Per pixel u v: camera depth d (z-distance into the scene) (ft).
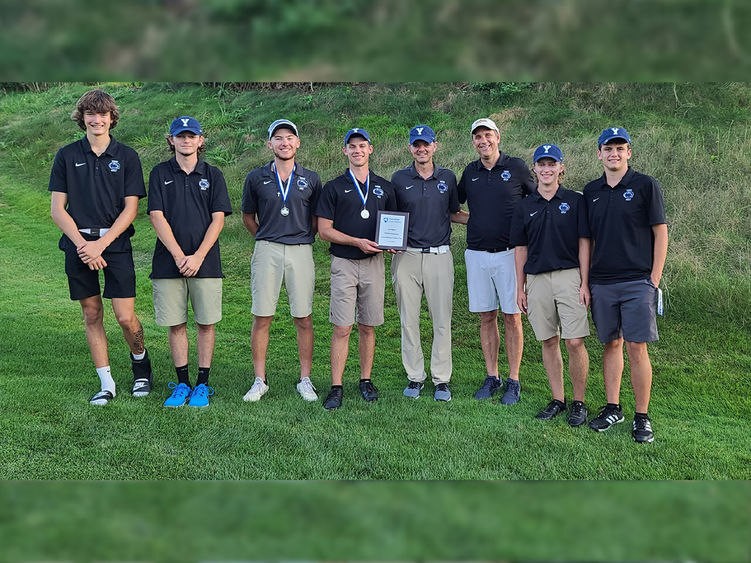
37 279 25.57
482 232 14.73
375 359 17.81
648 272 12.73
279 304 21.86
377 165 30.17
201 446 12.17
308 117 37.47
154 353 17.74
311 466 11.49
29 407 13.61
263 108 40.70
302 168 14.44
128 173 13.98
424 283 14.70
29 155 42.04
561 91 33.01
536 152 13.44
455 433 12.94
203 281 14.23
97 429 12.70
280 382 15.81
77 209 13.74
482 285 14.92
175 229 14.02
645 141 26.40
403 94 37.50
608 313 12.93
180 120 13.83
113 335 19.12
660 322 18.21
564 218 13.33
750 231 21.17
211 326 14.66
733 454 12.16
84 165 13.65
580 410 13.55
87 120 13.50
